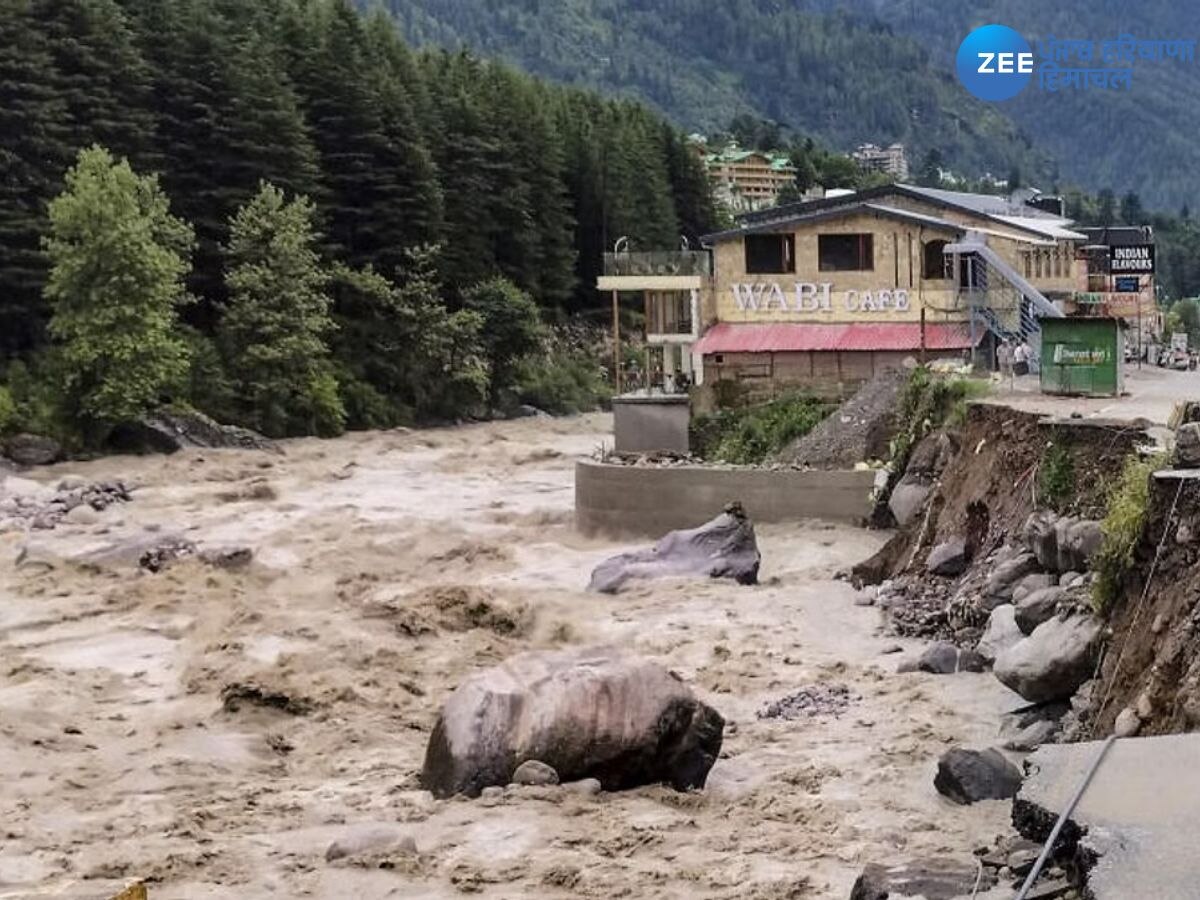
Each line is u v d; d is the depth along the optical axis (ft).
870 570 89.15
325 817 50.31
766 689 66.08
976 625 71.00
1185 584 45.55
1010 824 44.86
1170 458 52.85
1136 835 27.55
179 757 58.54
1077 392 98.07
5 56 197.57
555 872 43.50
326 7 293.64
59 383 184.55
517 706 53.26
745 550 93.20
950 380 99.71
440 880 43.60
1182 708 41.22
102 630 85.20
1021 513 75.92
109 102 214.48
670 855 44.80
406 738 61.67
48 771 56.85
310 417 216.74
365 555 110.32
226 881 44.24
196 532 123.44
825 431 110.73
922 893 32.35
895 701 61.93
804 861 43.73
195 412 195.42
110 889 39.29
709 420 140.87
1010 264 178.50
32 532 124.57
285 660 73.41
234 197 229.66
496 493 152.35
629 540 110.63
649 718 52.26
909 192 188.44
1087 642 53.21
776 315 173.58
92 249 182.29
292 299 212.84
